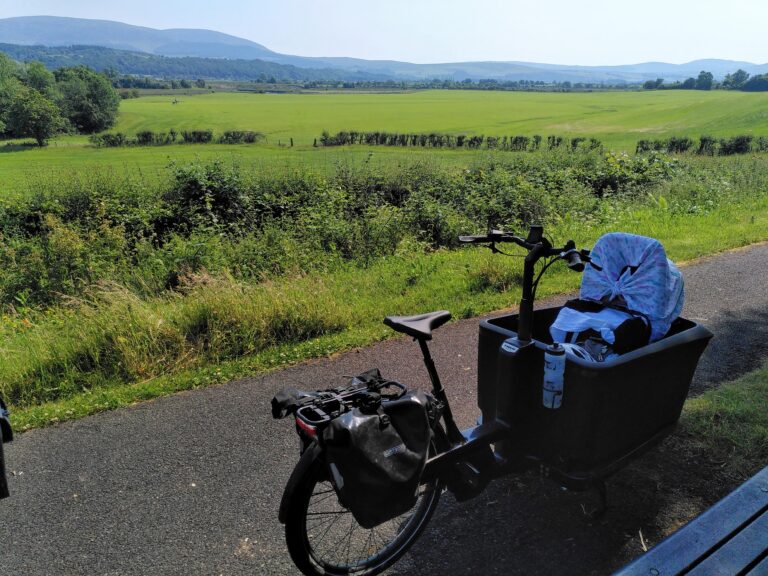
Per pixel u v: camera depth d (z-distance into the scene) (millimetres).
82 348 6121
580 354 3219
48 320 9102
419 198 14578
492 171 17547
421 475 2869
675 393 3543
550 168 18547
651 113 95125
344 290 8352
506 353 3145
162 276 10500
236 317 6543
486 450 3197
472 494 3184
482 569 3080
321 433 2445
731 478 3697
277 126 94000
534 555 3158
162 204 14273
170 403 5156
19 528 3559
